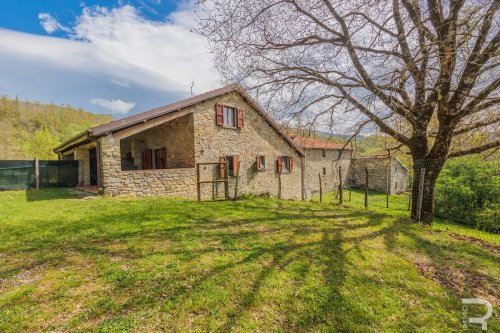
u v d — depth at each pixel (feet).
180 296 8.95
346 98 21.01
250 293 9.38
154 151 42.96
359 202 57.98
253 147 45.42
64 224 17.22
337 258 13.10
